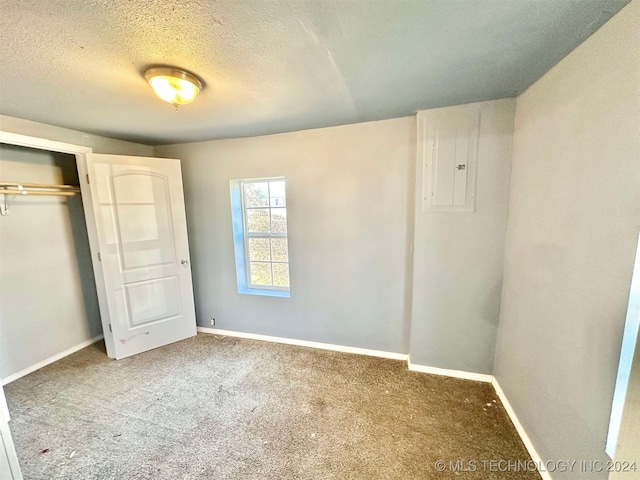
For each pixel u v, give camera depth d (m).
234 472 1.52
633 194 0.94
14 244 2.42
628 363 0.97
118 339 2.68
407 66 1.41
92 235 2.58
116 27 1.04
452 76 1.53
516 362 1.83
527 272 1.70
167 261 2.92
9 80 1.46
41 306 2.60
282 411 1.97
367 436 1.75
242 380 2.34
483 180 2.05
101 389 2.24
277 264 3.08
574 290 1.25
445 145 2.09
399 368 2.47
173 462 1.58
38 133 2.22
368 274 2.59
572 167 1.28
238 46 1.19
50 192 2.59
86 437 1.76
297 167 2.64
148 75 1.38
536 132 1.61
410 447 1.66
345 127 2.45
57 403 2.08
